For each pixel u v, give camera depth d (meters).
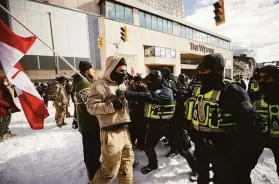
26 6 20.80
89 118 2.48
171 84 3.76
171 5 78.25
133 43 27.50
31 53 20.89
